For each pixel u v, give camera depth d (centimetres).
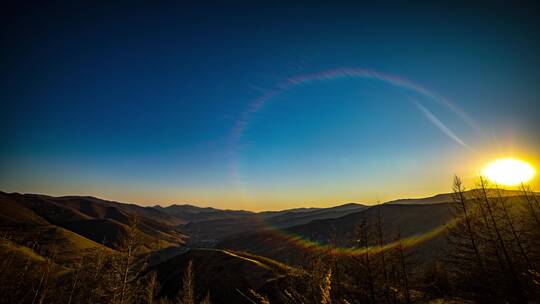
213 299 5244
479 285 2569
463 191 2825
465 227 2705
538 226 2780
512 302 2236
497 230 2522
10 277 5356
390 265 2695
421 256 5925
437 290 2973
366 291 2381
